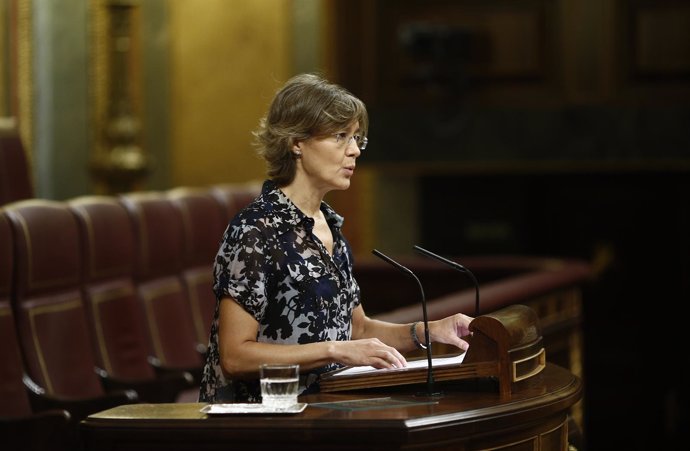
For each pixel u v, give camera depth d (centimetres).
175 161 1661
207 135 1659
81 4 1580
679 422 1788
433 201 1808
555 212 1806
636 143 1694
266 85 1653
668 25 1683
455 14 1714
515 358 547
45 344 875
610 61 1694
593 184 1797
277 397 508
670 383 1798
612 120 1697
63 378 884
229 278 550
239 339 545
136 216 1047
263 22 1655
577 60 1700
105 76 1588
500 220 1802
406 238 1775
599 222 1802
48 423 776
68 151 1580
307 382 573
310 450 489
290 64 1656
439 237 1806
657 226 1789
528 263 1309
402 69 1723
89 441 506
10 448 778
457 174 1797
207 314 1142
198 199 1163
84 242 953
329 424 487
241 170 1658
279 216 563
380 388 564
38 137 1538
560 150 1705
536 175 1798
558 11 1700
